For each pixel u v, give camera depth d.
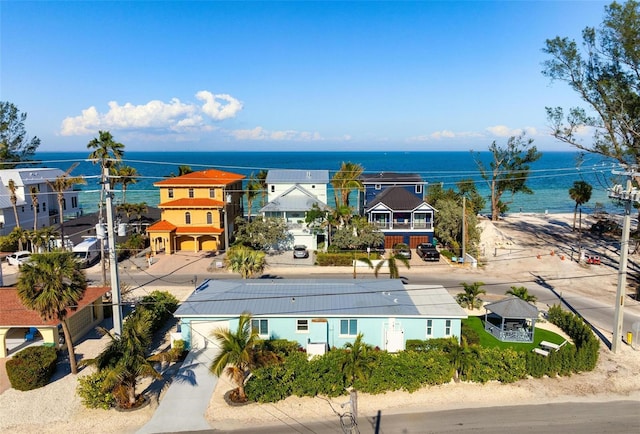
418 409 22.61
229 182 58.03
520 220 75.25
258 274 44.78
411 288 32.59
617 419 21.75
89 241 51.66
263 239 50.97
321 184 59.88
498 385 24.86
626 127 44.56
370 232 49.88
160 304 32.84
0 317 28.11
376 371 24.06
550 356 25.53
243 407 22.69
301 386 23.55
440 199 63.78
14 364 24.42
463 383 25.06
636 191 27.59
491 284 43.03
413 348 27.38
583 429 20.95
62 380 25.34
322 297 30.45
